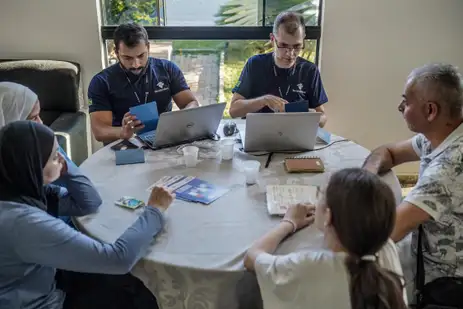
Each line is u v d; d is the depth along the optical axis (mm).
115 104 2744
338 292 1151
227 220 1642
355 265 1137
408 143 2033
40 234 1330
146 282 1503
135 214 1691
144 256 1467
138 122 2301
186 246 1506
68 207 1690
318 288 1174
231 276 1401
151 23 3322
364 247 1130
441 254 1574
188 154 2029
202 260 1440
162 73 2801
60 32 3219
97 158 2145
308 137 2160
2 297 1360
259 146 2178
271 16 3285
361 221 1111
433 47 3234
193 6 3275
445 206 1493
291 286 1205
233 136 2391
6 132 1380
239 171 2014
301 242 1502
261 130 2104
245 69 2783
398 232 1481
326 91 3342
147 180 1936
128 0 3266
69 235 1368
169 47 3361
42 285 1451
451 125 1583
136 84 2734
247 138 2131
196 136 2307
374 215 1109
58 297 1530
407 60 3264
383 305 1093
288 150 2211
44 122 3154
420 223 1512
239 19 3301
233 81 3445
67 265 1366
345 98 3355
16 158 1363
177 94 2844
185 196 1789
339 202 1139
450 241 1551
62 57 3281
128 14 3295
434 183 1495
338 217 1140
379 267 1139
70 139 2875
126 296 1673
